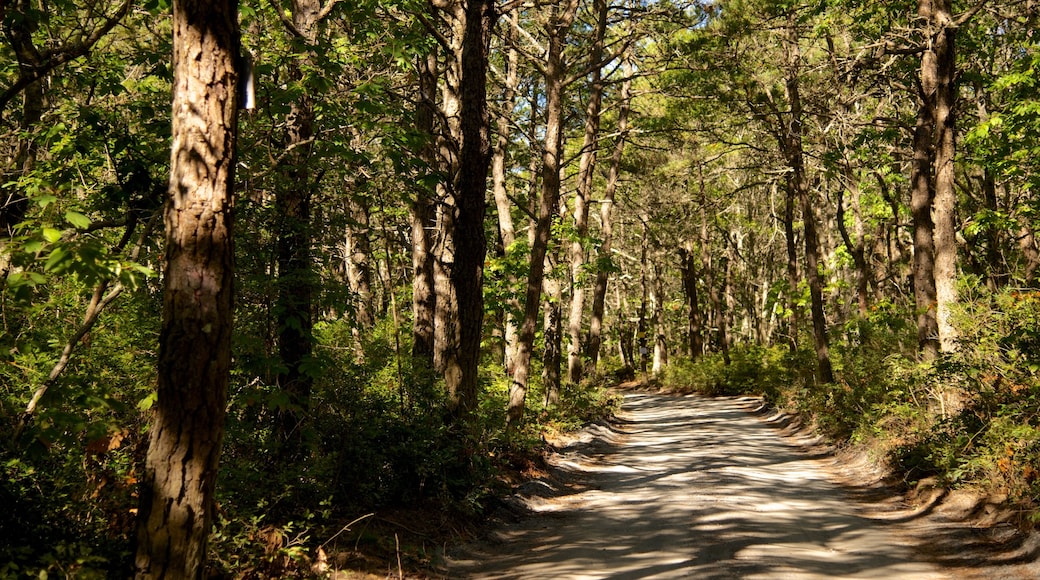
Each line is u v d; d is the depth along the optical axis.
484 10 11.52
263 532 6.82
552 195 17.16
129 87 9.24
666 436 21.48
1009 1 17.30
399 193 9.61
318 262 9.11
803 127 25.09
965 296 13.20
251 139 8.34
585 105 28.17
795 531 9.51
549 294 22.77
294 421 8.43
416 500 9.54
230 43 4.98
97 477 6.37
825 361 24.83
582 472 15.15
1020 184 20.30
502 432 13.37
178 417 4.77
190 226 4.83
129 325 8.26
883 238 30.33
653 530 9.70
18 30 7.27
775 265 51.97
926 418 13.00
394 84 12.21
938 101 13.97
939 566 7.81
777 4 22.28
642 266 50.84
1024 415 10.31
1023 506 8.57
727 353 40.28
